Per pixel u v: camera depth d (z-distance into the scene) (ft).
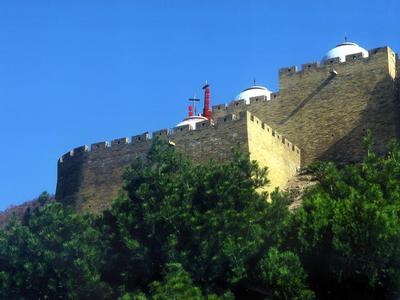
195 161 203.31
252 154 196.34
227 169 163.53
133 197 168.96
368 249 138.51
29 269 164.66
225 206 157.28
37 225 171.63
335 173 162.40
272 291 139.33
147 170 170.30
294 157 216.74
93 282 157.69
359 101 217.56
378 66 218.38
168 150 177.17
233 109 234.17
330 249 142.00
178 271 143.54
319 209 147.74
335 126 218.59
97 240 166.09
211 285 147.84
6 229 177.27
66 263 162.09
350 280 140.15
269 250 144.36
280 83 229.66
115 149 220.23
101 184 219.00
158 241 158.51
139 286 157.48
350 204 143.74
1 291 165.58
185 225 156.66
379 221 138.72
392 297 138.72
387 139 210.79
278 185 204.33
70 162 229.25
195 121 248.11
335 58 224.74
